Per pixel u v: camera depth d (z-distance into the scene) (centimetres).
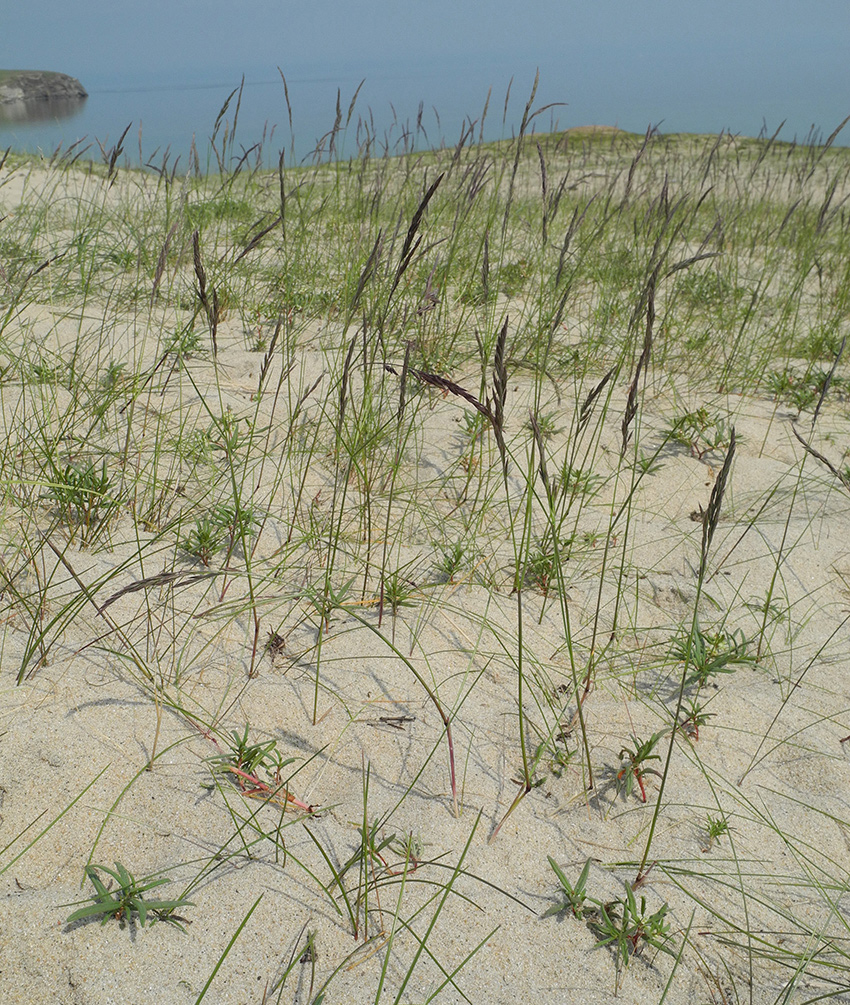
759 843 189
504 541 295
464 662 235
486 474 332
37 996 139
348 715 210
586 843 184
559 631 254
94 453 301
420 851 176
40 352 368
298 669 223
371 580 262
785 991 157
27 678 200
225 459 317
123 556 253
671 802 197
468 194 429
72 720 191
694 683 238
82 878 159
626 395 411
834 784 207
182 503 286
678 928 167
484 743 208
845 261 673
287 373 310
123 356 390
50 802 172
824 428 400
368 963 153
